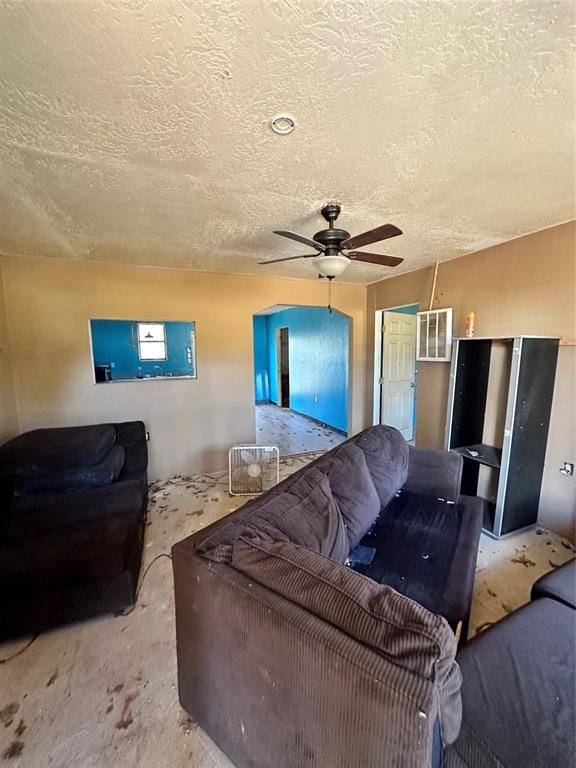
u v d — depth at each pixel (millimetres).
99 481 2393
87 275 3268
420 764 687
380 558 1681
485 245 2908
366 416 4883
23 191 1798
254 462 3709
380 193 1883
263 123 1281
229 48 957
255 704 1022
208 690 1189
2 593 1648
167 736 1280
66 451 2414
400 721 702
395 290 4152
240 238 2611
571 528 2523
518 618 1266
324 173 1664
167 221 2256
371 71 1048
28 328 3098
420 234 2623
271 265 3480
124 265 3395
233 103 1170
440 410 3590
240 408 4051
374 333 4613
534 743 880
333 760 835
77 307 3256
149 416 3668
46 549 1860
